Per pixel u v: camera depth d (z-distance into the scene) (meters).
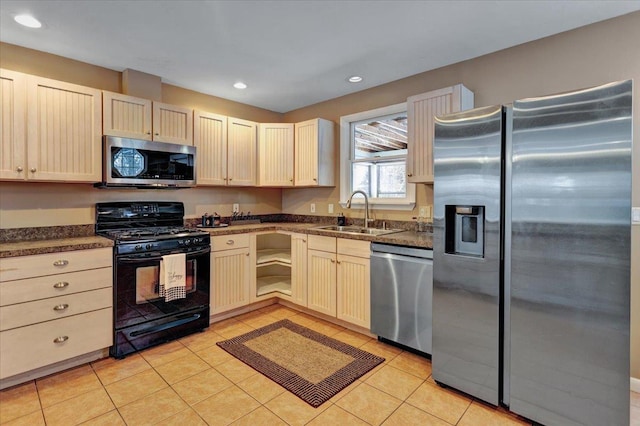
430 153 2.72
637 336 2.12
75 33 2.36
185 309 2.92
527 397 1.81
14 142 2.28
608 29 2.20
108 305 2.49
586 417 1.65
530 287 1.79
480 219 2.04
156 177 2.95
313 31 2.35
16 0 1.95
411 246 2.50
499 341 1.92
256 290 3.56
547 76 2.43
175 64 2.91
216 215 3.68
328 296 3.15
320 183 3.74
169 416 1.87
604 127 1.57
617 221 1.55
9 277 2.06
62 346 2.28
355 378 2.27
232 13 2.12
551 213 1.71
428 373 2.34
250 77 3.21
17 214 2.55
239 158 3.71
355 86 3.48
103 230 2.96
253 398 2.04
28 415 1.86
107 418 1.84
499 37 2.43
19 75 2.30
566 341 1.69
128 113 2.83
